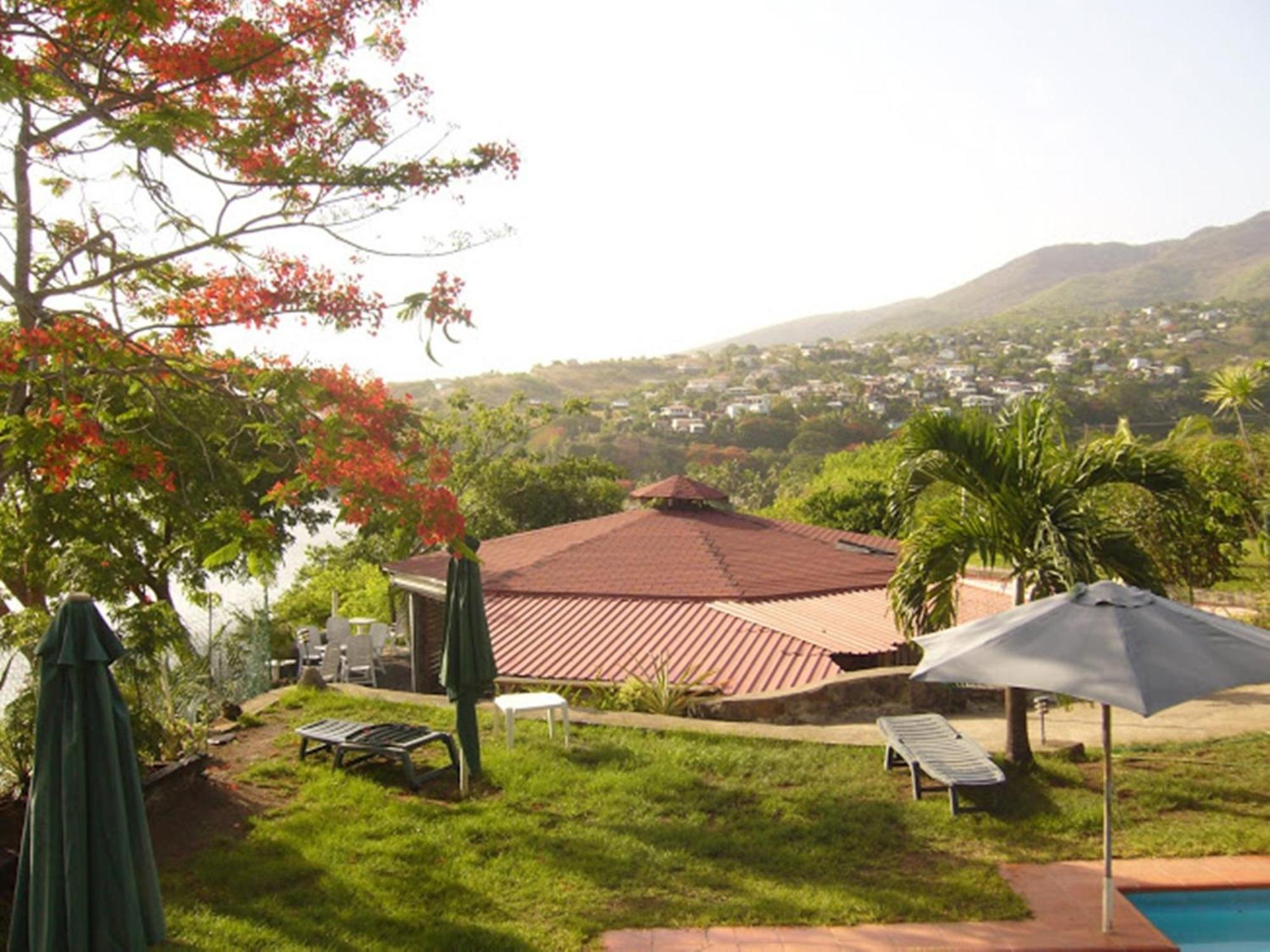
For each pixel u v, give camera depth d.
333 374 10.13
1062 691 7.00
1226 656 7.13
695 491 24.22
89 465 10.48
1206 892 8.47
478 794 11.02
